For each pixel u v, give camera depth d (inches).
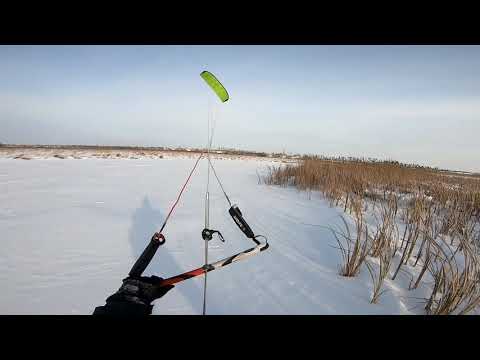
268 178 500.4
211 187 414.9
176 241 183.3
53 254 157.2
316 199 325.4
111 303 82.2
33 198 295.6
